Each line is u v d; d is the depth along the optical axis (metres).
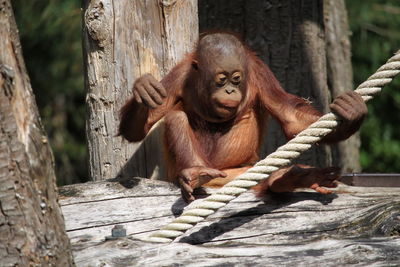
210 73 10.84
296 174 10.43
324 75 16.92
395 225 10.10
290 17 16.39
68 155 27.66
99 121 12.38
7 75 7.66
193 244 10.20
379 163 29.22
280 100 11.69
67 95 27.69
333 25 19.23
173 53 12.31
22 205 7.71
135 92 10.29
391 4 26.88
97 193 10.70
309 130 9.83
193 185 10.58
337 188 11.23
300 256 9.39
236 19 16.55
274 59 16.38
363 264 9.12
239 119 11.67
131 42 12.25
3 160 7.63
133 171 12.35
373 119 29.30
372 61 26.81
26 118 7.85
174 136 11.00
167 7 12.27
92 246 9.69
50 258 7.89
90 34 12.23
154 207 10.58
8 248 7.68
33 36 24.19
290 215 10.49
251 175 9.79
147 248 9.60
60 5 23.67
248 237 10.28
